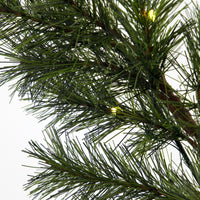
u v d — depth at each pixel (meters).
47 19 0.61
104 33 0.62
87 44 0.60
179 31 0.61
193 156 0.66
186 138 0.67
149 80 0.61
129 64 0.63
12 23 0.61
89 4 0.61
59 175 0.67
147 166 0.67
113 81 0.63
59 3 0.59
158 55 0.60
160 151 0.67
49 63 0.64
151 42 0.59
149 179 0.65
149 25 0.59
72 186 0.67
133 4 0.57
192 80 0.66
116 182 0.66
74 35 0.61
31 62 0.64
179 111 0.65
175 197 0.63
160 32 0.59
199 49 0.65
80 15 0.60
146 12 0.58
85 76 0.66
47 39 0.62
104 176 0.67
